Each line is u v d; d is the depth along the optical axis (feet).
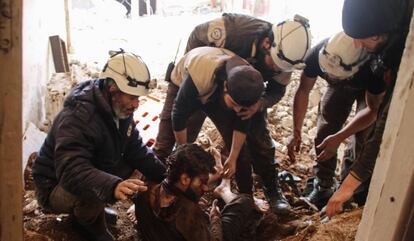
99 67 13.62
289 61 6.82
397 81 3.08
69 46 14.55
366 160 5.27
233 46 7.45
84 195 5.96
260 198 9.43
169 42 16.19
